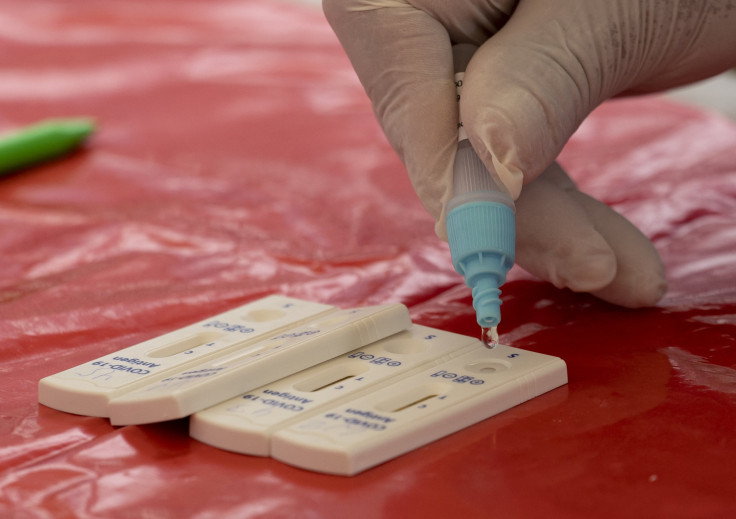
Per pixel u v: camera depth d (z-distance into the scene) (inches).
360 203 45.9
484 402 24.5
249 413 24.1
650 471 21.9
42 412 26.6
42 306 35.1
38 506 21.4
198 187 48.4
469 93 27.1
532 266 31.5
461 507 20.7
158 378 26.6
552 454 22.8
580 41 28.5
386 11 28.5
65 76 65.7
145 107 60.4
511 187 26.2
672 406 25.1
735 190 45.9
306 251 40.9
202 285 37.0
